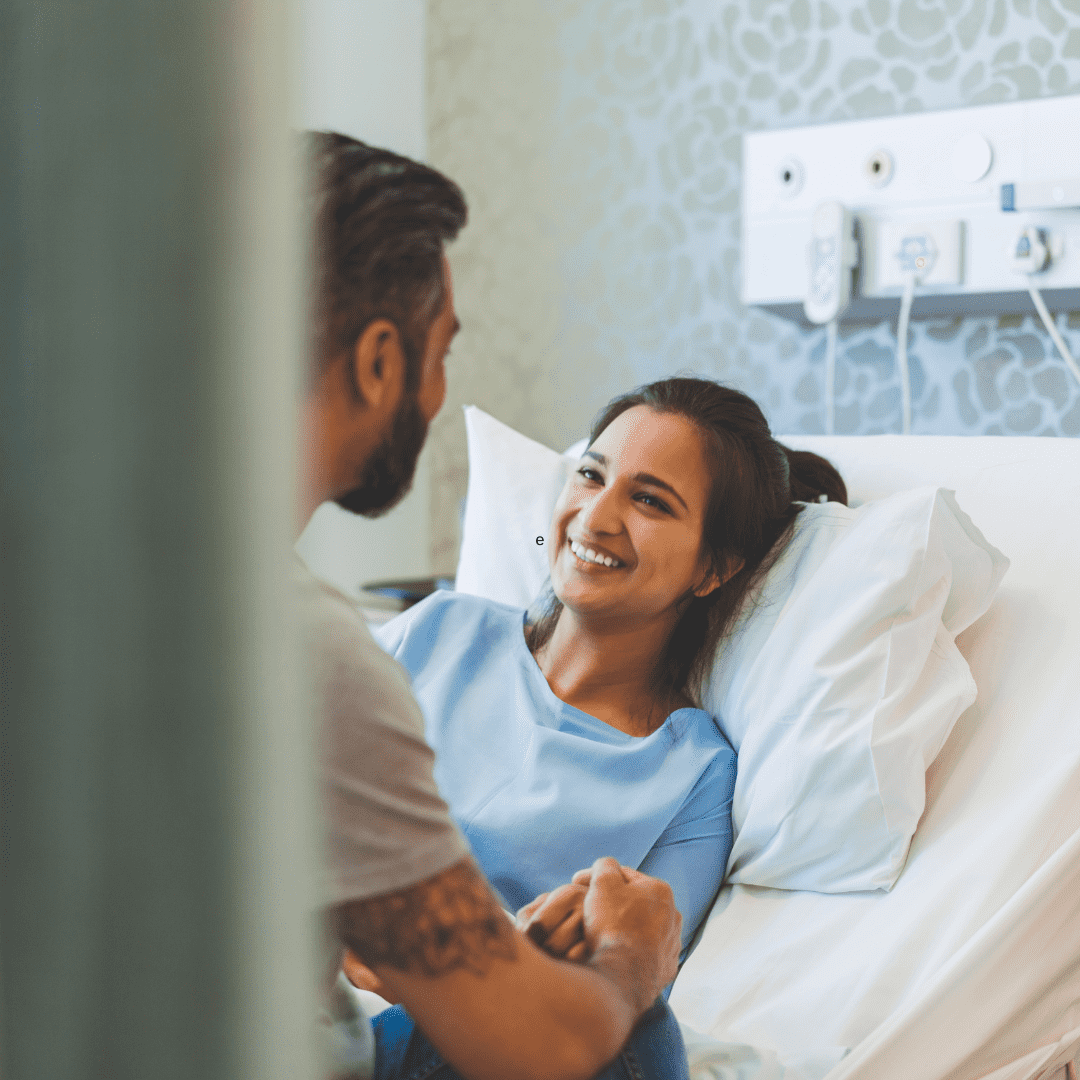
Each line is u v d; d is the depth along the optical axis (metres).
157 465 0.23
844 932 0.98
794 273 1.78
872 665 1.04
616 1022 0.60
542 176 2.11
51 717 0.24
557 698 1.16
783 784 1.04
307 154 0.54
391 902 0.54
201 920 0.24
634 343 2.04
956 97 1.69
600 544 1.14
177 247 0.23
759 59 1.86
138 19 0.23
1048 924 0.92
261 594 0.24
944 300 1.68
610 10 2.00
